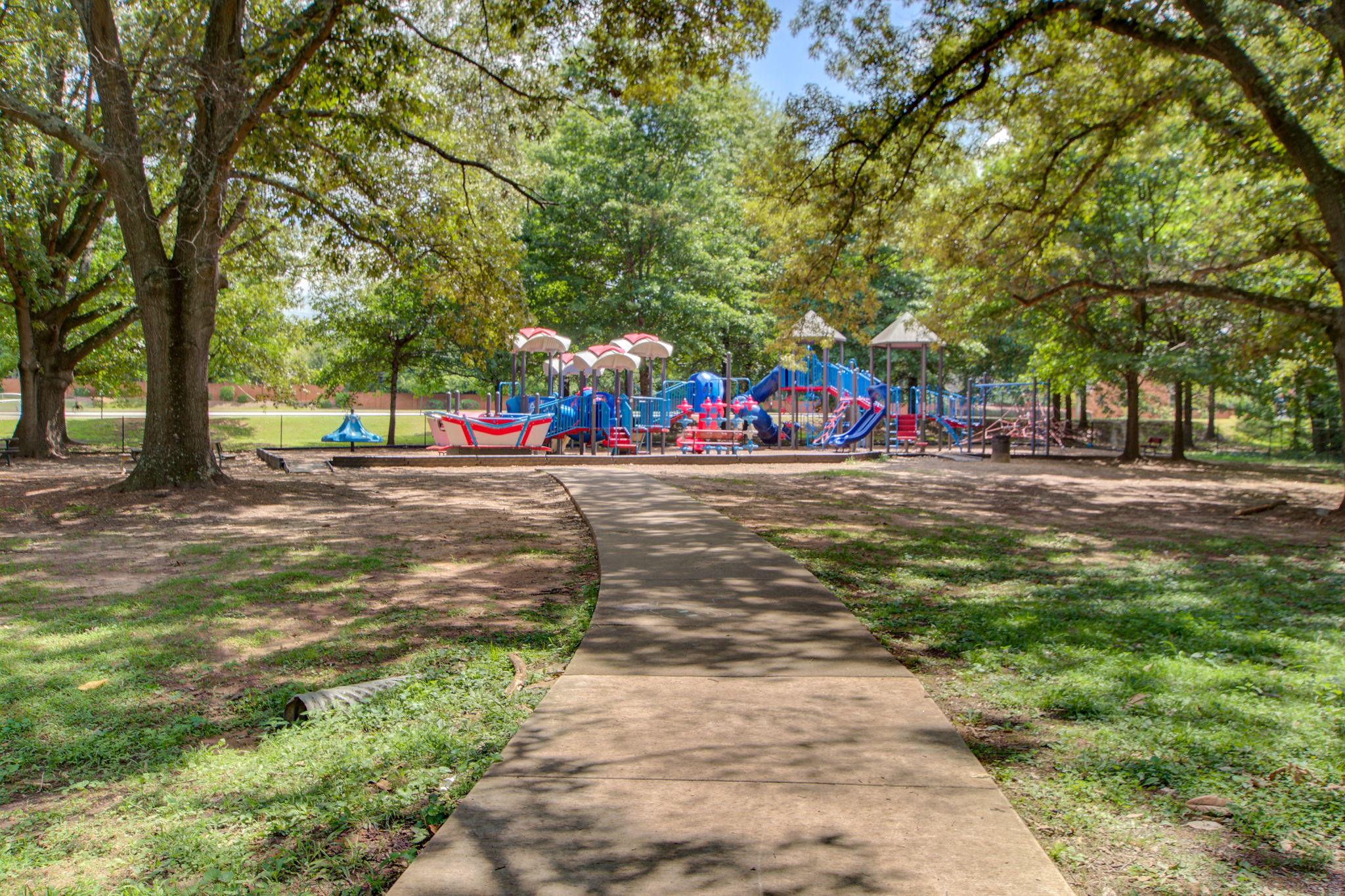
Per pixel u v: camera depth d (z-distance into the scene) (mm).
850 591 7801
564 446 27625
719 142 40250
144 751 4246
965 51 14836
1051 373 29797
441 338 33219
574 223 36906
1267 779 3785
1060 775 3828
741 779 3549
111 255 29844
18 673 5371
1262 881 2951
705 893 2652
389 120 15539
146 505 13820
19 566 8930
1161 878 2973
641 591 7320
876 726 4180
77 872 3082
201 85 14430
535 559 9445
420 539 10812
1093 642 6012
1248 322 21109
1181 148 22266
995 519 13484
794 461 25125
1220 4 13078
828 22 14719
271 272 25906
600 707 4457
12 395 54875
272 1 17250
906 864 2850
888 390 28453
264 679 5336
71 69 20344
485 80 17312
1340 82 14484
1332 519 13344
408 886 2715
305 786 3768
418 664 5547
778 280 19125
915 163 17453
